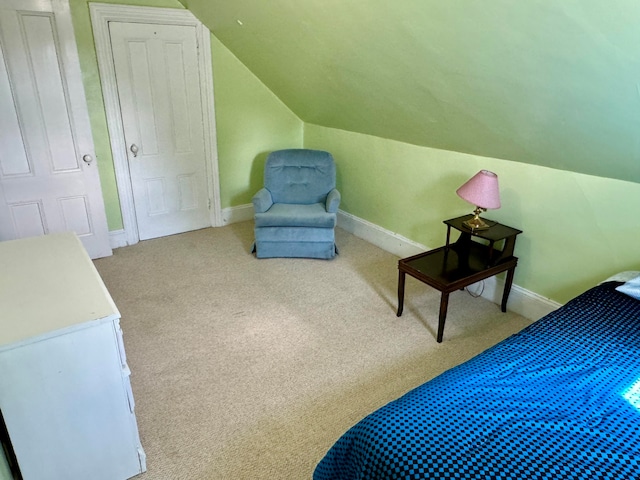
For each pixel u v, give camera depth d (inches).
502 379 59.4
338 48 103.3
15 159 124.9
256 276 135.3
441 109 102.4
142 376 91.5
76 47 125.3
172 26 142.6
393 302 121.6
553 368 61.9
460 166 122.5
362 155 155.6
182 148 158.2
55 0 117.9
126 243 155.9
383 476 47.5
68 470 63.1
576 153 88.4
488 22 66.3
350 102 131.8
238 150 170.9
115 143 143.4
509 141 98.7
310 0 90.4
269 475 69.9
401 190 143.8
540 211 105.4
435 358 98.3
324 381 90.9
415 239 143.6
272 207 152.6
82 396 60.7
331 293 126.0
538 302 110.7
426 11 71.9
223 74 157.5
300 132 183.5
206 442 75.9
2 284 67.1
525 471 45.3
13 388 55.3
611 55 59.4
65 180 133.4
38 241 83.0
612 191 91.7
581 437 49.6
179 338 104.4
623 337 69.4
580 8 54.9
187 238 163.0
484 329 109.2
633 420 52.3
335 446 57.9
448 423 51.5
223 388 88.6
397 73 98.0
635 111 67.4
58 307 61.0
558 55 64.8
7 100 119.5
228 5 119.1
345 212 171.8
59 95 125.7
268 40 125.2
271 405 84.4
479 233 105.7
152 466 71.0
